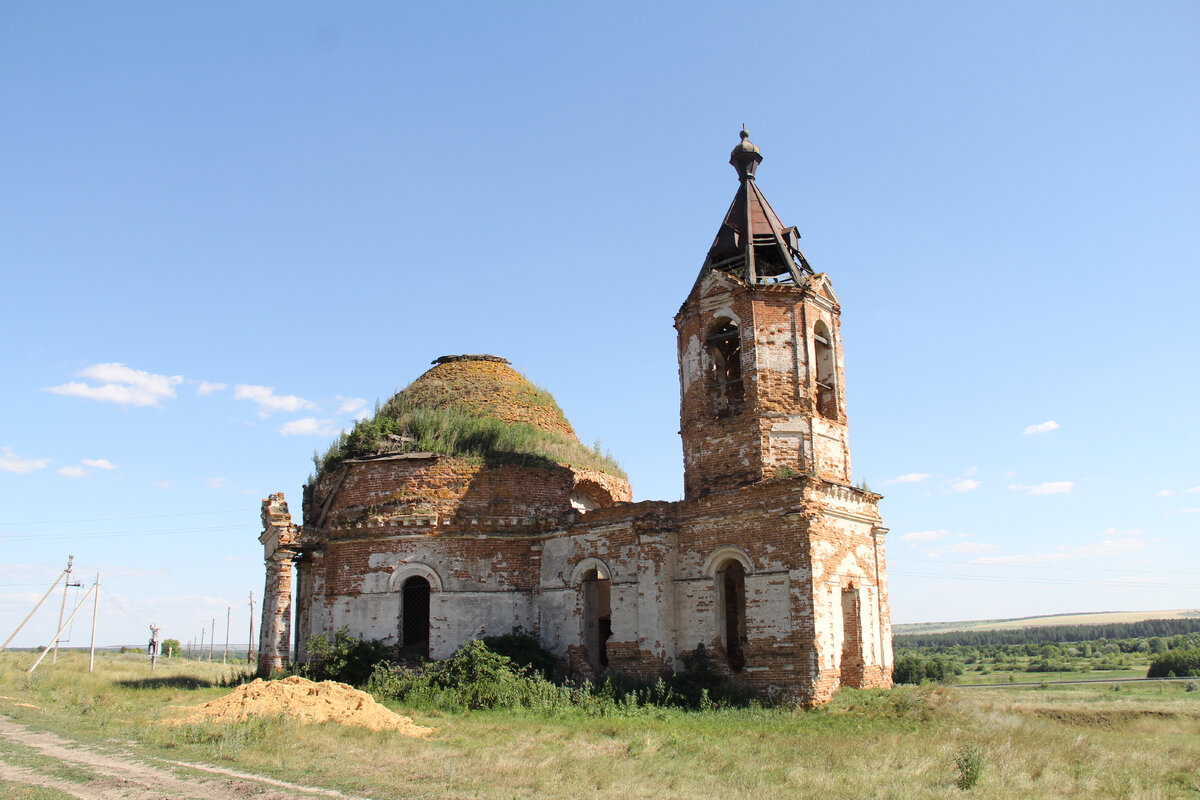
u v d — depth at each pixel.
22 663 48.12
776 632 24.80
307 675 30.02
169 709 23.27
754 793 14.00
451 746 18.47
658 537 27.44
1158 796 14.28
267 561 38.31
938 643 164.75
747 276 28.77
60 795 13.07
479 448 32.34
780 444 27.03
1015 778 15.57
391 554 30.25
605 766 15.91
